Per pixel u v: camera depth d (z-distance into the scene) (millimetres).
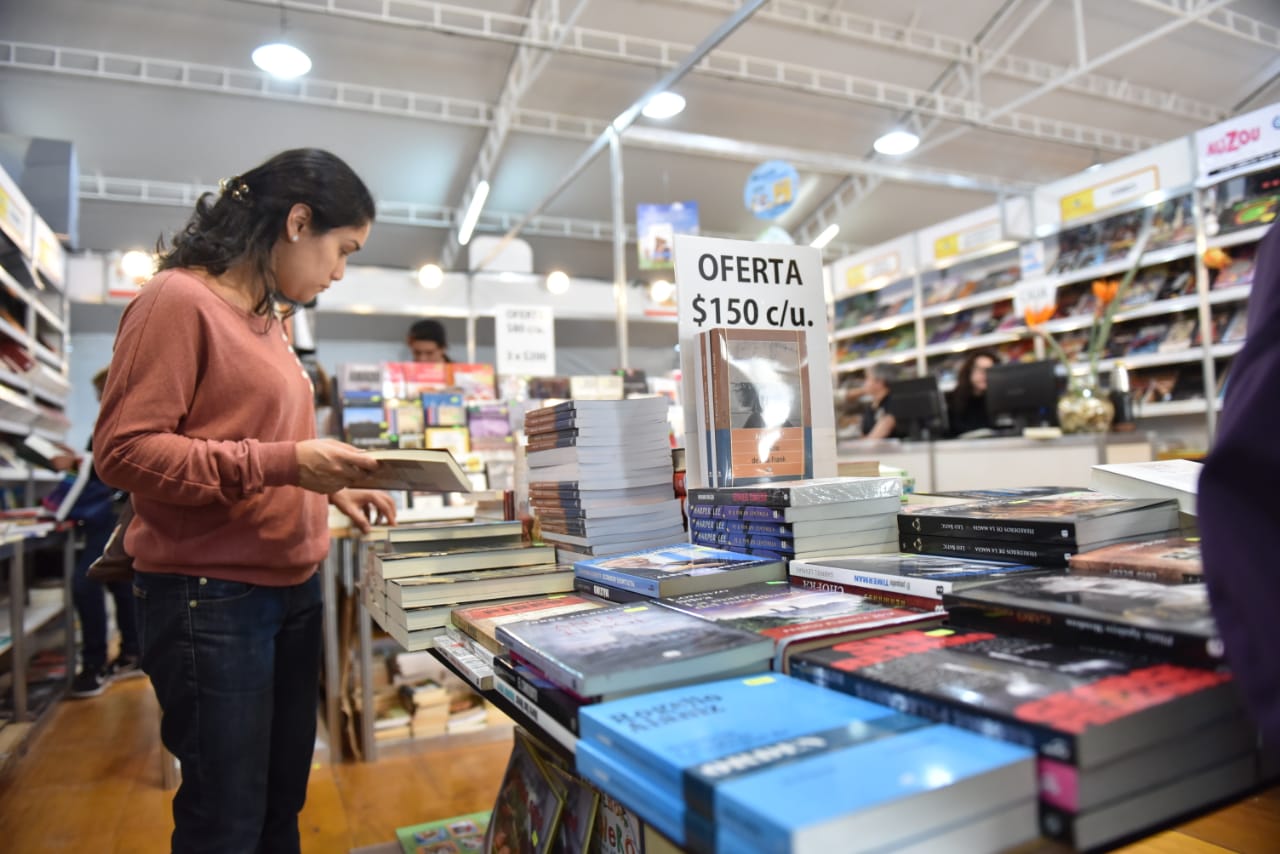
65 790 2715
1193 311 5309
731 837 490
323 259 1403
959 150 8203
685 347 1479
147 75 5973
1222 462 586
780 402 1452
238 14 5598
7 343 4648
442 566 1419
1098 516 1004
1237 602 552
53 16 5395
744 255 1539
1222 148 4758
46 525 3430
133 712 3645
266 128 6715
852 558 1148
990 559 1075
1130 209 5348
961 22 6586
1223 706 596
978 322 6609
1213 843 1620
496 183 7906
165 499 1187
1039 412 4285
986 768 521
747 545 1293
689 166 8133
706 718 642
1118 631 690
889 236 9836
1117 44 6812
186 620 1284
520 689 852
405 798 2492
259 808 1349
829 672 723
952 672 673
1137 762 548
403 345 8672
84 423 7281
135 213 7262
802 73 7023
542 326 5266
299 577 1442
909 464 4324
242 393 1284
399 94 6648
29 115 6098
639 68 6797
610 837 1245
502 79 6711
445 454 1173
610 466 1488
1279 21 6465
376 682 3148
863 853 468
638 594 1134
